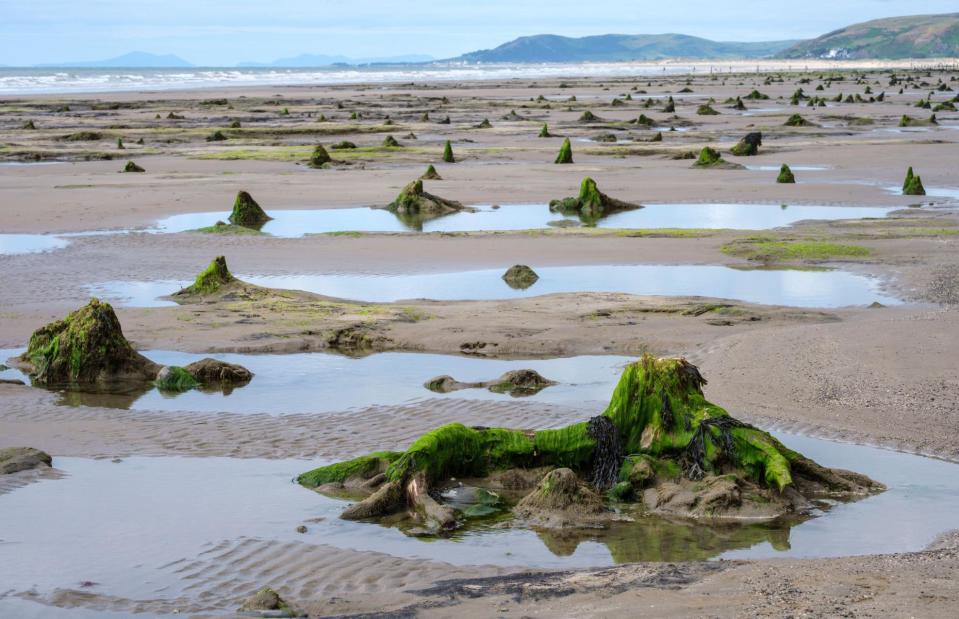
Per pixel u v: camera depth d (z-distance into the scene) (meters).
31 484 10.37
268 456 11.41
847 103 99.44
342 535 9.08
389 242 27.62
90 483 10.42
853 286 21.41
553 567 8.30
